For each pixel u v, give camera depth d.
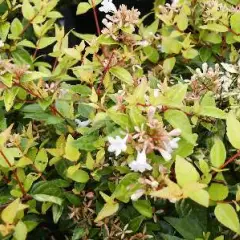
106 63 0.29
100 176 0.27
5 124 0.30
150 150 0.23
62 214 0.30
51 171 0.30
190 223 0.25
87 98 0.30
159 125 0.23
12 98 0.28
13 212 0.24
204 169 0.24
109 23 0.28
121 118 0.24
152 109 0.23
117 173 0.27
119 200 0.26
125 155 0.26
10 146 0.28
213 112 0.26
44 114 0.30
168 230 0.28
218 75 0.31
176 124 0.24
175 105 0.24
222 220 0.23
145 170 0.24
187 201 0.26
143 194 0.25
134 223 0.27
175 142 0.23
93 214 0.28
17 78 0.28
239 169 0.27
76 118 0.31
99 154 0.26
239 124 0.23
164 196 0.22
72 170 0.27
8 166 0.26
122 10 0.28
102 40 0.29
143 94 0.24
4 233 0.24
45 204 0.28
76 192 0.28
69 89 0.30
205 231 0.25
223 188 0.24
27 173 0.29
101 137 0.27
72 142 0.26
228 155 0.28
